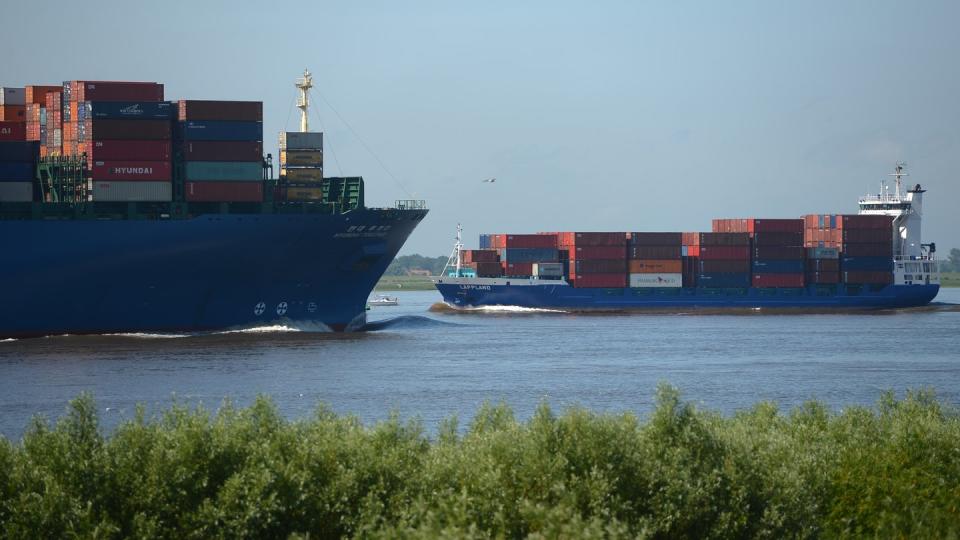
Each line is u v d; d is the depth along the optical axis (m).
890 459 70.25
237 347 150.25
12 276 148.62
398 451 59.59
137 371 128.50
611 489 55.62
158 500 53.91
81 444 56.38
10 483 54.16
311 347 153.88
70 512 52.59
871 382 134.12
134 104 150.38
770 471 62.25
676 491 57.22
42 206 150.75
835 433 75.69
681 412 63.00
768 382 133.50
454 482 57.12
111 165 150.12
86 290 152.25
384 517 54.81
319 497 56.12
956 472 69.31
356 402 112.31
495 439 59.25
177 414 58.84
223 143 154.00
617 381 132.00
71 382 120.44
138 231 150.12
